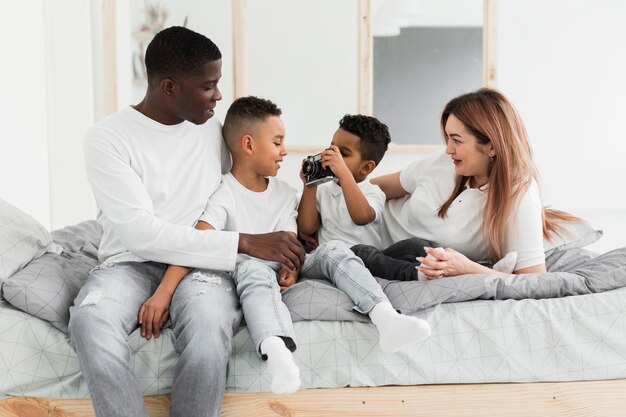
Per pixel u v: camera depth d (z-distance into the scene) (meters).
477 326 1.58
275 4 4.43
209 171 1.79
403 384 1.55
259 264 1.66
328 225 2.02
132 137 1.71
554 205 4.62
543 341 1.57
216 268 1.62
